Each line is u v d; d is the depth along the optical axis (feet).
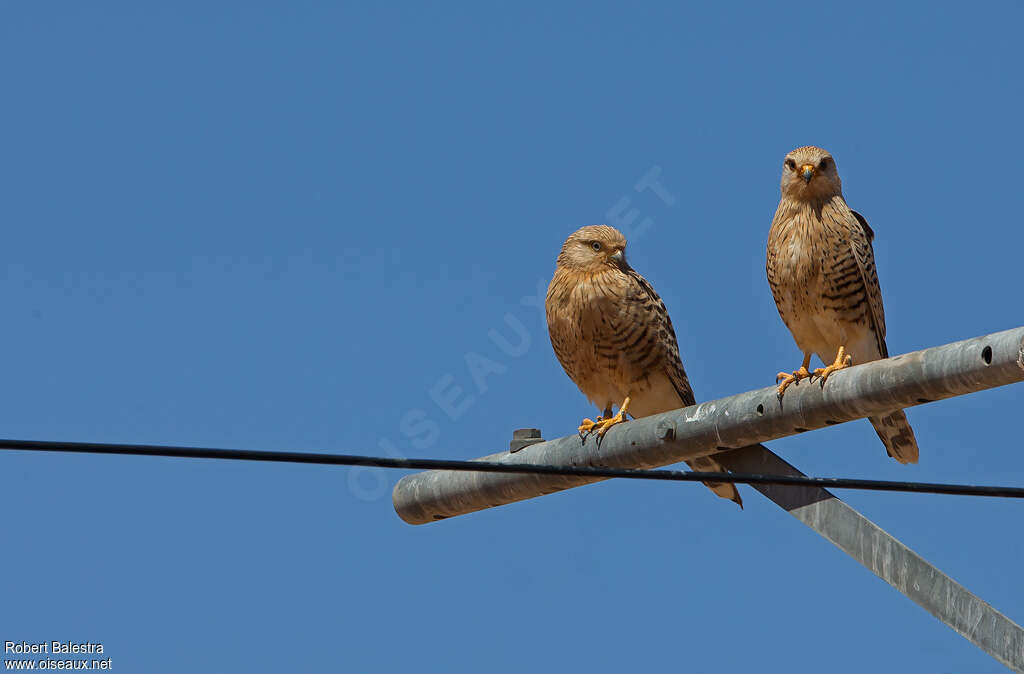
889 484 34.50
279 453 30.86
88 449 29.81
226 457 30.63
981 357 34.76
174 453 30.42
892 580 39.01
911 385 36.47
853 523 40.19
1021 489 34.71
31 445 29.58
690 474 34.22
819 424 39.17
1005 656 36.99
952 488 34.55
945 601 37.99
